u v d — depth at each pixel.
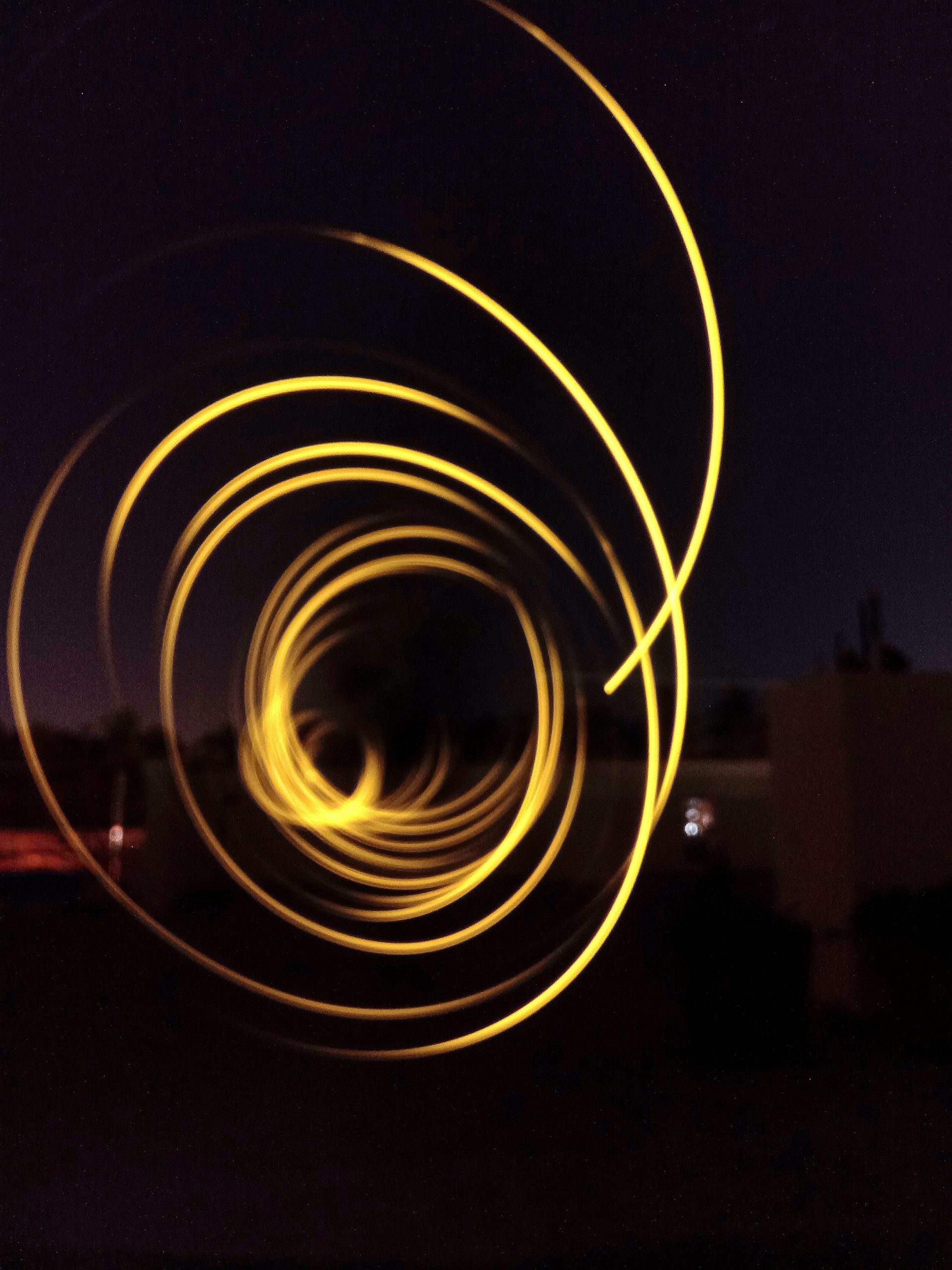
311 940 13.30
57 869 15.70
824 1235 4.68
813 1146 5.72
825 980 8.46
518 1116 6.35
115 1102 6.79
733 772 17.08
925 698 9.41
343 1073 7.42
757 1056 7.38
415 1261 4.48
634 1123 6.16
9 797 16.56
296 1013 9.48
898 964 8.30
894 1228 4.72
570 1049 7.88
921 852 9.16
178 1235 4.77
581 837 17.06
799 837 9.70
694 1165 5.48
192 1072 7.45
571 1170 5.46
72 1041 8.46
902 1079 6.84
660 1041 7.95
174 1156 5.77
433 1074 7.31
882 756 9.28
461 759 18.86
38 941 13.09
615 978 10.25
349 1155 5.75
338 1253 4.57
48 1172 5.55
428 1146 5.86
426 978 11.07
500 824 17.03
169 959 11.98
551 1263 4.47
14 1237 4.78
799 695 9.94
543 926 13.92
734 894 8.17
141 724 13.45
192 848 16.45
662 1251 4.55
